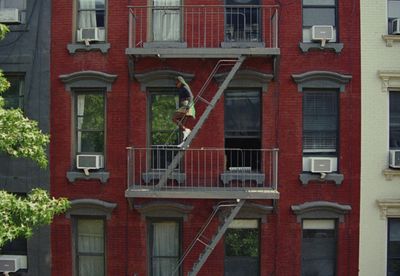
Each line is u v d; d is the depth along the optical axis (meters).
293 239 12.01
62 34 12.28
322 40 11.82
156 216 12.10
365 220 12.03
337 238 12.08
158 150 12.06
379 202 11.92
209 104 10.79
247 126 12.20
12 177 12.37
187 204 11.96
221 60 11.48
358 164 12.05
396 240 12.23
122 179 12.16
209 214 11.96
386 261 12.11
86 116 12.41
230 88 12.03
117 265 12.20
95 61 12.20
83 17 12.41
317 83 11.95
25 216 8.70
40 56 12.32
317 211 11.96
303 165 12.10
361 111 12.03
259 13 12.12
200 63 11.92
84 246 12.43
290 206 11.98
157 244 12.37
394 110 12.23
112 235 12.18
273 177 11.71
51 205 9.26
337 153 12.15
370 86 12.03
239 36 12.17
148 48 11.34
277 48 11.04
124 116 12.14
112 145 12.16
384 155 12.06
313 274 12.23
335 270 12.16
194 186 11.90
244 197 10.92
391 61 12.03
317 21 12.21
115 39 12.15
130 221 12.12
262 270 12.05
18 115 8.77
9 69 12.37
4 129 8.64
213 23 11.98
